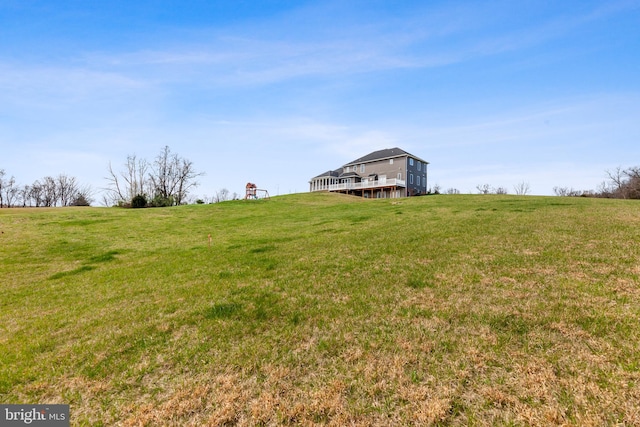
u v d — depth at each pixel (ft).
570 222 36.01
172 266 30.78
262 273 25.34
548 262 21.76
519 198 74.79
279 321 16.11
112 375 12.46
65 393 11.53
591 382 9.86
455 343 12.69
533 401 9.36
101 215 72.59
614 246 24.29
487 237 31.12
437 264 23.61
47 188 206.49
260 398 10.45
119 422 9.95
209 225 59.88
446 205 65.67
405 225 43.34
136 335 15.62
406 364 11.66
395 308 16.47
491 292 17.48
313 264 26.63
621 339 11.95
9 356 14.40
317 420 9.41
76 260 36.60
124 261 35.22
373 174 174.91
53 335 16.55
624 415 8.60
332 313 16.52
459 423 8.89
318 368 11.86
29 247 43.21
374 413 9.48
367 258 27.07
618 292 15.99
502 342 12.43
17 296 24.45
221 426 9.49
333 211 69.62
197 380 11.71
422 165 181.37
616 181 155.53
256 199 110.01
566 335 12.55
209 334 15.21
